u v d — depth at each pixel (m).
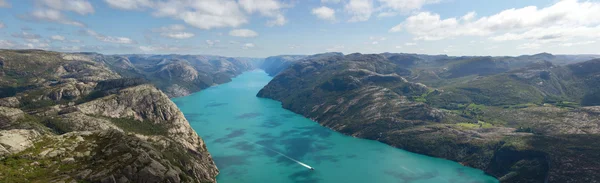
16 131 141.62
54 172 118.44
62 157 130.38
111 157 132.62
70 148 138.75
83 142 146.75
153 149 156.25
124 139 152.62
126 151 137.88
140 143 153.62
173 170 140.62
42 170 119.25
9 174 111.25
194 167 182.50
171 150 195.88
